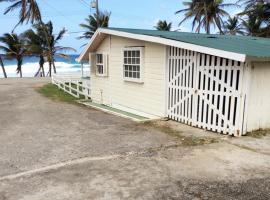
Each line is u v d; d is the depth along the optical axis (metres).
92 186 4.01
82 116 9.09
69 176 4.35
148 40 8.21
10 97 13.95
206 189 3.90
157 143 5.95
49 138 6.44
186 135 6.55
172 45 7.40
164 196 3.71
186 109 7.57
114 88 10.95
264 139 6.18
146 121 8.07
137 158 5.07
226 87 6.46
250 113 6.49
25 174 4.44
